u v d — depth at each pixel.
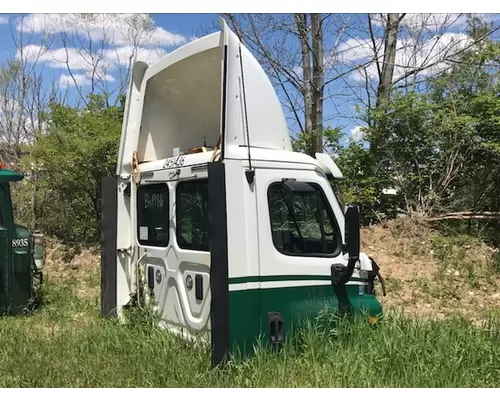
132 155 6.39
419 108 13.93
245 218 4.80
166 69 6.03
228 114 4.84
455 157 13.92
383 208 15.04
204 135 6.82
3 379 4.97
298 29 15.73
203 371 4.79
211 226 4.69
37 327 6.95
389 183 14.84
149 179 6.08
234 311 4.68
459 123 13.38
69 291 9.26
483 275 10.64
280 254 4.99
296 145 15.13
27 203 15.20
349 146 14.98
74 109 14.33
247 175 4.86
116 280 6.56
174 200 5.60
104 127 13.52
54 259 12.93
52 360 5.38
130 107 6.43
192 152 5.81
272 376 4.65
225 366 4.64
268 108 5.21
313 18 15.29
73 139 13.39
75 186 14.20
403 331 5.61
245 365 4.68
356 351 5.01
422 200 14.09
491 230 13.38
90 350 5.64
